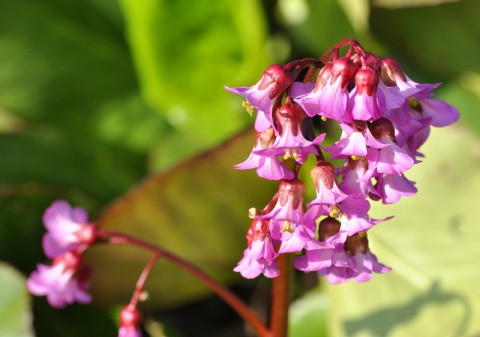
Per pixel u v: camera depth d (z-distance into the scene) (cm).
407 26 86
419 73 87
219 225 77
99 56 89
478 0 83
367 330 75
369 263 60
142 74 87
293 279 84
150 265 69
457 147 79
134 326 68
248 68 85
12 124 87
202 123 87
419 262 77
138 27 82
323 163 59
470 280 75
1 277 77
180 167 74
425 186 78
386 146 56
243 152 74
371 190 58
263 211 60
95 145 88
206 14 82
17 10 87
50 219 70
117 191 87
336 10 83
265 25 83
